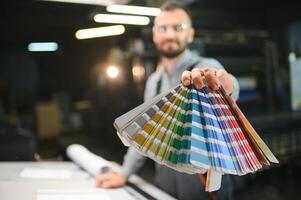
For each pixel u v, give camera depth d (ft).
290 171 12.75
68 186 4.59
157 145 2.38
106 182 4.63
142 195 4.34
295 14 16.21
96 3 6.33
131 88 17.89
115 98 20.71
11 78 29.43
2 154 7.38
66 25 13.99
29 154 7.58
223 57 14.37
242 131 2.43
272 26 17.39
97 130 24.82
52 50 28.53
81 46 28.60
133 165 4.89
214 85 2.42
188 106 2.39
